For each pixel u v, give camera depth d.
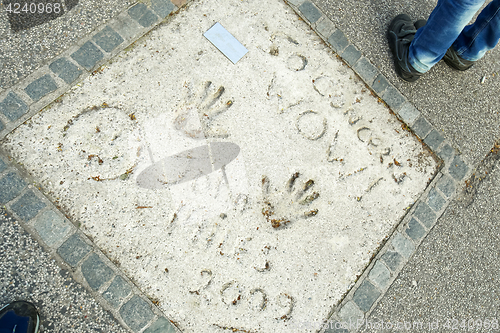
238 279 2.09
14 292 1.92
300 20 2.45
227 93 2.27
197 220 2.11
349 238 2.24
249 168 2.20
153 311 2.01
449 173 2.46
